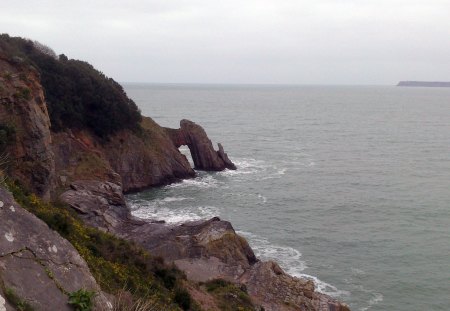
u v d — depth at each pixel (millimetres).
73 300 8188
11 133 29797
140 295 15875
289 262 37938
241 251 34938
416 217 50281
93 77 62031
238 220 48125
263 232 44812
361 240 43219
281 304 27031
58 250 9039
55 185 41062
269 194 58625
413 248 41500
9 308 7074
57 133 52750
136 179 60688
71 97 56844
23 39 57688
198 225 38031
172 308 17016
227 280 28328
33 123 32656
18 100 32406
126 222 41000
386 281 35125
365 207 53688
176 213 49812
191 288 22781
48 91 53969
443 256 39906
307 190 61031
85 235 17938
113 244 19375
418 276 36094
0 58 35469
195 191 59719
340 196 58312
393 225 47625
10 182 16875
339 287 34000
